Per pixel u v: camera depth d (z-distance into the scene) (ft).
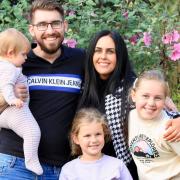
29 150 9.74
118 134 9.87
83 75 10.37
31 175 9.88
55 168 10.03
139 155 9.54
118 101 9.89
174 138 9.08
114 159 9.72
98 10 15.20
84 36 14.07
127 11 14.79
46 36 10.10
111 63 10.12
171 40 13.85
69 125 10.12
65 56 10.32
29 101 10.11
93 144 9.64
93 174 9.61
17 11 14.65
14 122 9.77
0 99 9.75
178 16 15.30
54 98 10.11
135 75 10.37
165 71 14.28
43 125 10.00
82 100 10.16
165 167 9.40
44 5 10.12
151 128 9.39
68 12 14.76
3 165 9.84
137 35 14.33
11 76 9.72
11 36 9.90
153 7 15.20
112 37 10.11
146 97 9.34
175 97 14.23
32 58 10.27
